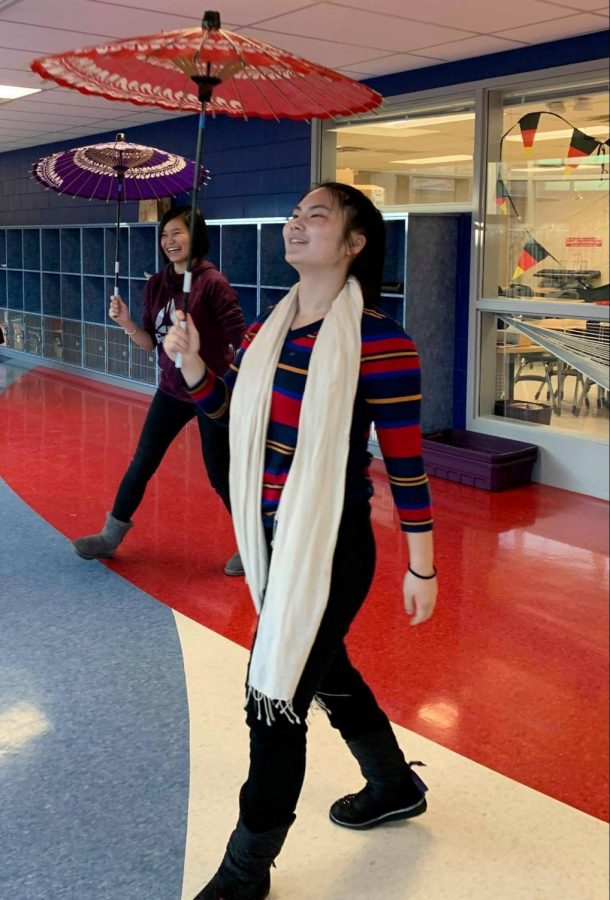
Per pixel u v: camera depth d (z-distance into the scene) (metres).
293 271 7.30
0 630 3.32
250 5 4.56
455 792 2.33
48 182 4.03
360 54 5.62
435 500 5.18
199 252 3.72
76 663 3.06
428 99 5.99
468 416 6.11
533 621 3.44
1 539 4.39
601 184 5.23
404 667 3.05
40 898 1.95
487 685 2.92
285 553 1.72
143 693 2.85
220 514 4.87
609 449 5.25
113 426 7.27
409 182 6.55
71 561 4.10
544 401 5.74
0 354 11.87
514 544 4.39
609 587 3.82
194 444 6.62
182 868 2.05
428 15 4.68
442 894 1.96
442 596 3.70
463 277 6.08
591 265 5.34
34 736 2.59
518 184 5.68
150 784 2.37
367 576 1.82
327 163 6.89
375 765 2.10
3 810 2.25
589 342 5.41
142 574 3.94
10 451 6.33
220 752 2.53
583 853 2.09
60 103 7.82
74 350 10.18
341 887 1.98
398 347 1.74
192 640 3.25
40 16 4.88
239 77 1.91
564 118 5.38
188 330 1.87
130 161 3.79
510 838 2.14
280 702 1.74
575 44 5.13
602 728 2.64
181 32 1.70
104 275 9.45
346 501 1.78
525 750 2.53
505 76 5.50
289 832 2.16
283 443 1.75
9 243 11.44
